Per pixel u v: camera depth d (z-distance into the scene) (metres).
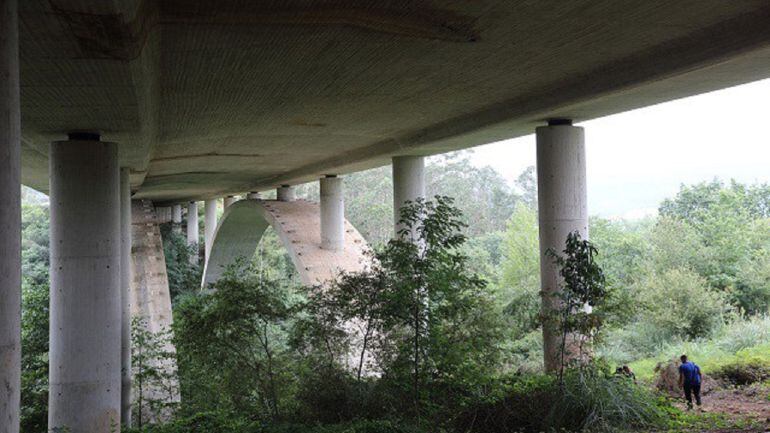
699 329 26.05
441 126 16.47
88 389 12.02
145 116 10.91
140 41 6.93
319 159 24.22
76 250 12.07
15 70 4.28
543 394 11.40
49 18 5.80
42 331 21.25
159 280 32.72
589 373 11.44
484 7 7.49
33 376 19.70
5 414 4.09
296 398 13.33
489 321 12.95
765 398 14.71
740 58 8.88
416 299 11.88
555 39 8.78
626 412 11.19
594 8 7.59
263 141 18.36
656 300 26.48
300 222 31.06
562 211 13.68
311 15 7.55
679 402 14.88
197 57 8.97
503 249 44.62
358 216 57.06
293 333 13.88
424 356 12.45
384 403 12.52
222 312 13.27
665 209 48.16
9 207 4.16
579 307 11.58
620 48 9.35
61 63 7.25
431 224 11.96
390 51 9.16
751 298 30.66
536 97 12.66
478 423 11.41
